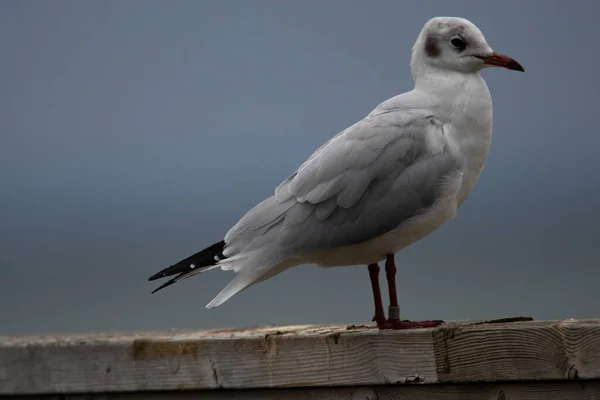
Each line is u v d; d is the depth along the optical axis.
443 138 10.79
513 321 10.00
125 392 9.44
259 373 9.16
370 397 8.99
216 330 10.77
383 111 11.14
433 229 10.98
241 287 10.74
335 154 10.82
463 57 11.29
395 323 10.70
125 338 9.50
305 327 10.80
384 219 10.66
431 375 8.77
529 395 8.61
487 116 11.00
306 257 10.88
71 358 9.48
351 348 8.98
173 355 9.31
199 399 9.35
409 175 10.66
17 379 9.58
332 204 10.71
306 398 9.16
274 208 10.98
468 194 11.18
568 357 8.45
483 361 8.66
